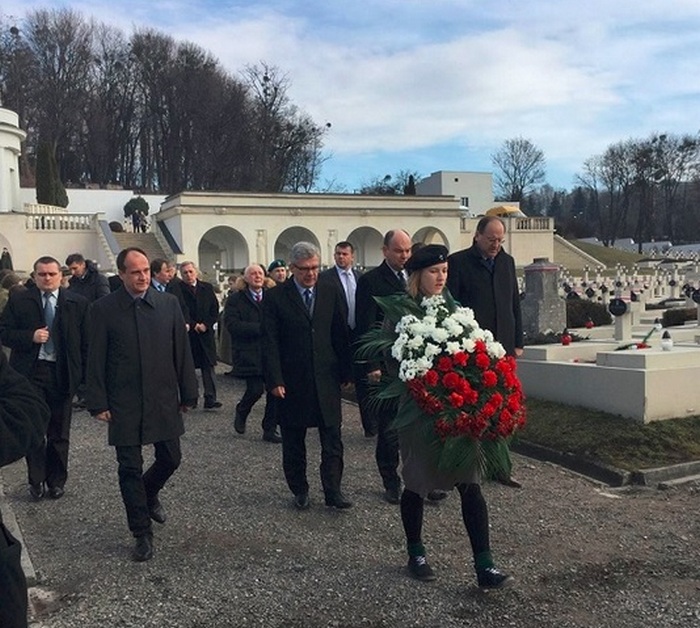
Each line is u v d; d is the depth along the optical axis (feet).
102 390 15.87
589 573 14.34
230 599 13.52
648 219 277.23
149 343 16.06
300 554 15.69
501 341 19.80
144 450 26.66
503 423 13.26
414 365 13.34
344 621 12.55
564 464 22.27
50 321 20.80
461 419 12.89
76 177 246.68
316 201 138.41
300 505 18.71
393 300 14.79
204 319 33.09
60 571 15.19
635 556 15.16
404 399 14.08
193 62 256.93
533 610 12.80
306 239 145.38
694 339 33.40
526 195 310.65
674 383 23.52
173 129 250.16
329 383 18.63
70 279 34.55
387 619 12.59
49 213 133.49
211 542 16.56
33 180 209.05
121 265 16.19
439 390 13.16
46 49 239.71
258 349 27.50
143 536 15.67
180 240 128.88
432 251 14.73
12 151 147.23
